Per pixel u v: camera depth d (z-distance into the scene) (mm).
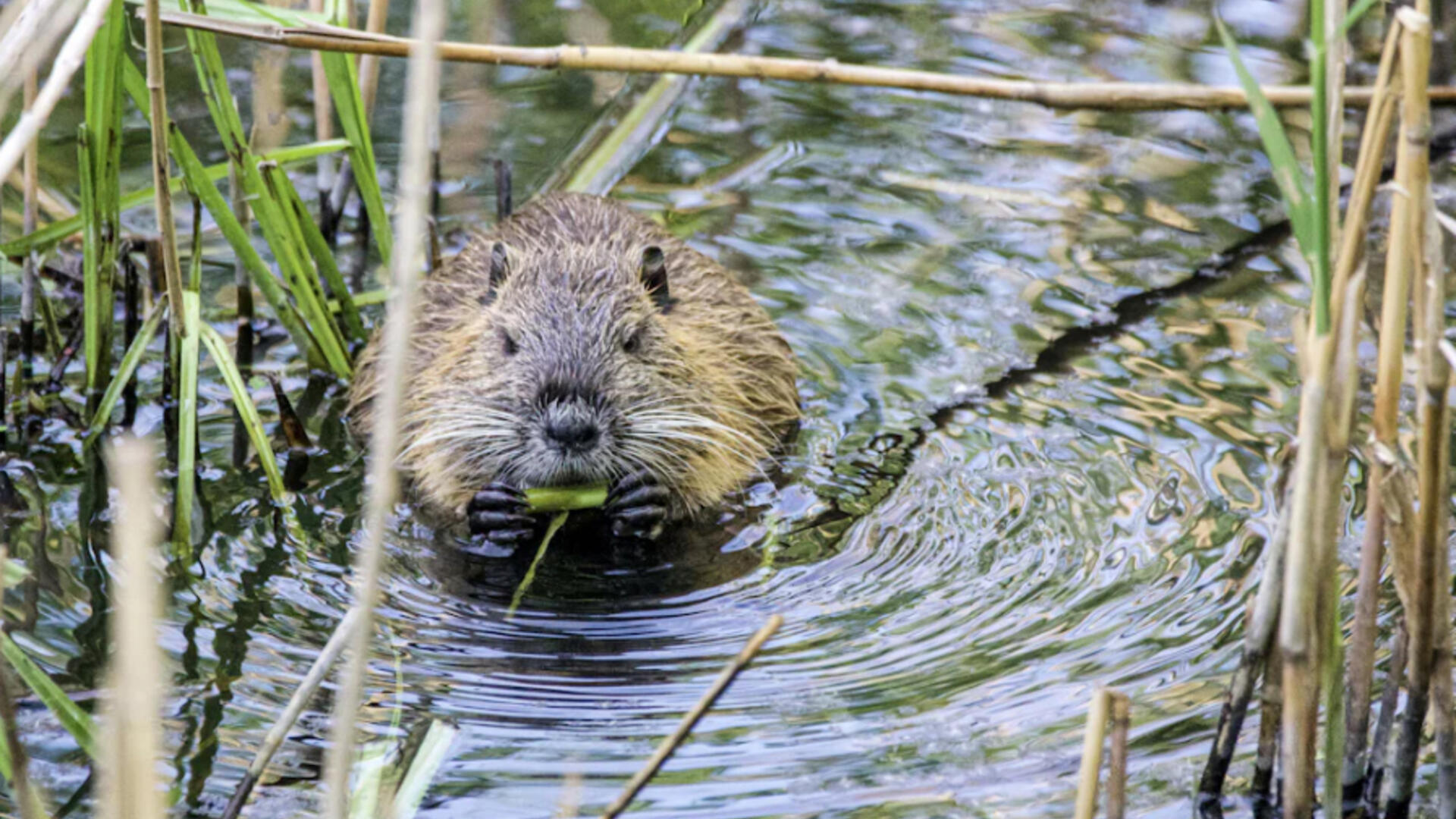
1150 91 6430
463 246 11734
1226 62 13391
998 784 6496
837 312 11055
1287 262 11375
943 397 10094
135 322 10406
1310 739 5789
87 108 8914
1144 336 10602
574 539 8766
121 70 8820
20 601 7801
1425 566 5840
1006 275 11383
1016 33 14359
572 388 8461
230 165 10125
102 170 9109
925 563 8359
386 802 6234
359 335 10789
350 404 9969
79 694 7020
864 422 9883
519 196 12305
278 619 7715
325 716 6934
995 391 10109
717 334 9781
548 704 7086
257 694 7066
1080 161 12891
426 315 10117
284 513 8797
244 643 7473
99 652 7383
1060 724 6918
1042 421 9727
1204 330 10641
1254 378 10055
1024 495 8953
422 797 6359
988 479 9148
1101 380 10141
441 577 8242
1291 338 10492
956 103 13664
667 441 8773
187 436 8414
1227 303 10930
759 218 12102
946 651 7539
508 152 12914
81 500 8828
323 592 7988
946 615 7848
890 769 6609
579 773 6570
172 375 9781
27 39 6512
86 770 6551
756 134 13281
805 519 8891
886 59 13945
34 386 10023
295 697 5941
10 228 11266
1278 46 13758
